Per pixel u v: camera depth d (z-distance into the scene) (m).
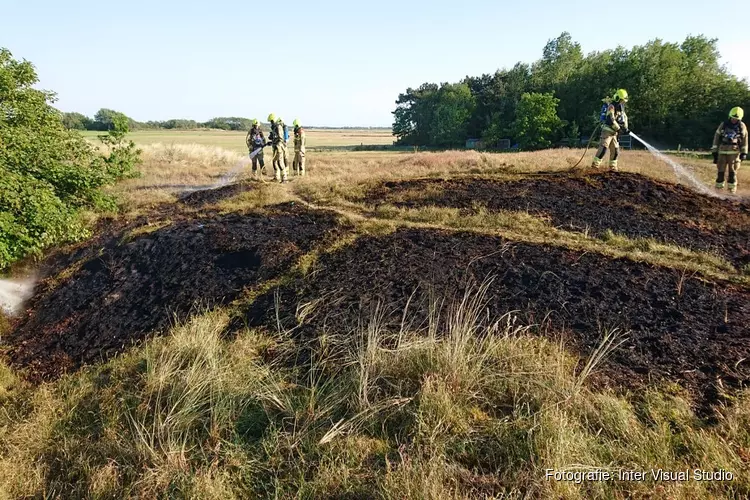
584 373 3.27
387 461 2.72
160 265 6.41
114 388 3.90
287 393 3.54
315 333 4.23
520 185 8.59
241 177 13.17
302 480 2.79
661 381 3.28
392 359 3.60
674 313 4.06
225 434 3.25
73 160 8.52
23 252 6.68
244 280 5.63
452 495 2.55
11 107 8.10
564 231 6.43
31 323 5.76
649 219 6.86
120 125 9.48
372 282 5.01
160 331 4.84
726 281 4.77
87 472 3.09
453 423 3.06
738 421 2.84
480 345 3.69
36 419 3.66
